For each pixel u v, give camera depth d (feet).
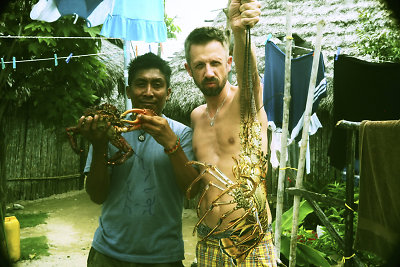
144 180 6.45
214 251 6.34
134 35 13.32
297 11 27.07
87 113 5.73
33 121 29.66
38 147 30.19
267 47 13.82
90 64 18.94
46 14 12.73
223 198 6.24
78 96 19.02
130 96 6.90
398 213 8.16
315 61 11.03
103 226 6.56
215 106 6.75
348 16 24.72
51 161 31.14
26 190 29.40
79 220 24.53
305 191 11.16
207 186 5.83
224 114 6.59
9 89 19.20
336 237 10.48
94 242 6.60
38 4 12.43
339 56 12.28
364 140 9.06
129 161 6.57
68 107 18.86
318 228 17.16
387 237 8.38
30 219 24.36
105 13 12.95
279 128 14.30
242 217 5.52
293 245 11.31
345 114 12.35
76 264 16.85
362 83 12.11
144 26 13.37
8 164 28.37
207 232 6.44
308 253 13.33
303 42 16.89
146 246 6.25
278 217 11.66
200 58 6.19
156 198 6.37
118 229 6.37
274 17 27.30
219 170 6.26
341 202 10.42
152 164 6.48
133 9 13.25
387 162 8.36
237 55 5.90
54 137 31.14
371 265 13.03
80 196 31.14
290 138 14.47
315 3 26.91
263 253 6.22
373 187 8.94
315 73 11.08
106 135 5.72
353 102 12.23
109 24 13.17
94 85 24.95
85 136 5.76
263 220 5.65
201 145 6.75
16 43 17.03
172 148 5.89
